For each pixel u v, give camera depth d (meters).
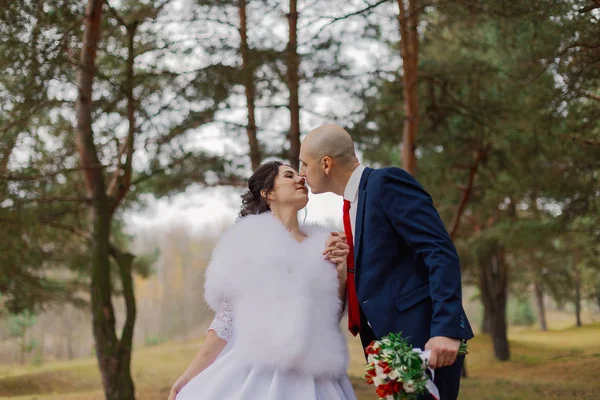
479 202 16.25
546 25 6.63
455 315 2.21
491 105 11.31
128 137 9.29
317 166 2.71
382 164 15.71
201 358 2.66
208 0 8.72
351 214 2.68
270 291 2.58
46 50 7.24
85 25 8.33
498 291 21.61
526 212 18.55
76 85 8.07
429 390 2.24
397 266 2.51
